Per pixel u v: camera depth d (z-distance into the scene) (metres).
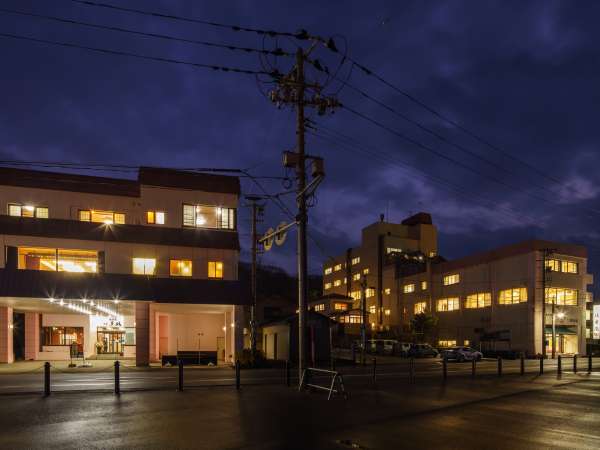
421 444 9.11
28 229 31.59
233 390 17.06
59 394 15.98
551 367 32.72
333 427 10.59
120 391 16.77
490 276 63.38
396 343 54.56
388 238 88.62
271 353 42.06
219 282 33.75
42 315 36.72
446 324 70.44
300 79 17.28
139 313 31.42
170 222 34.72
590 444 9.26
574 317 59.41
